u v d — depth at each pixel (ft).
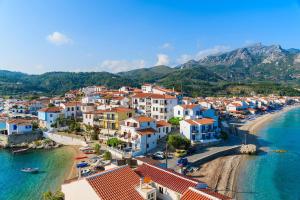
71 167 266.16
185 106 392.27
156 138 308.19
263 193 211.41
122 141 302.86
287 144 383.04
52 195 166.30
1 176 252.83
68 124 417.28
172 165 253.44
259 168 272.10
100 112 378.53
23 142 378.94
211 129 346.74
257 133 465.06
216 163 281.95
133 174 133.18
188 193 119.34
